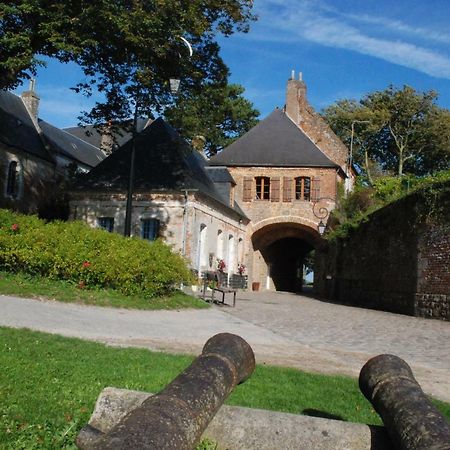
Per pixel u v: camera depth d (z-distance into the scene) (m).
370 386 3.81
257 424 3.78
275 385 6.82
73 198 28.41
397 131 53.38
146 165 28.56
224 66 21.08
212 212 29.92
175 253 17.16
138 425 2.71
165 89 19.86
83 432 3.71
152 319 12.74
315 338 12.00
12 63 16.67
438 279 18.67
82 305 13.23
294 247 48.91
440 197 18.73
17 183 34.75
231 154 38.19
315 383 7.14
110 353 7.84
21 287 13.30
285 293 37.25
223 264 29.36
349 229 28.44
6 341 7.81
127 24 17.16
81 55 18.31
